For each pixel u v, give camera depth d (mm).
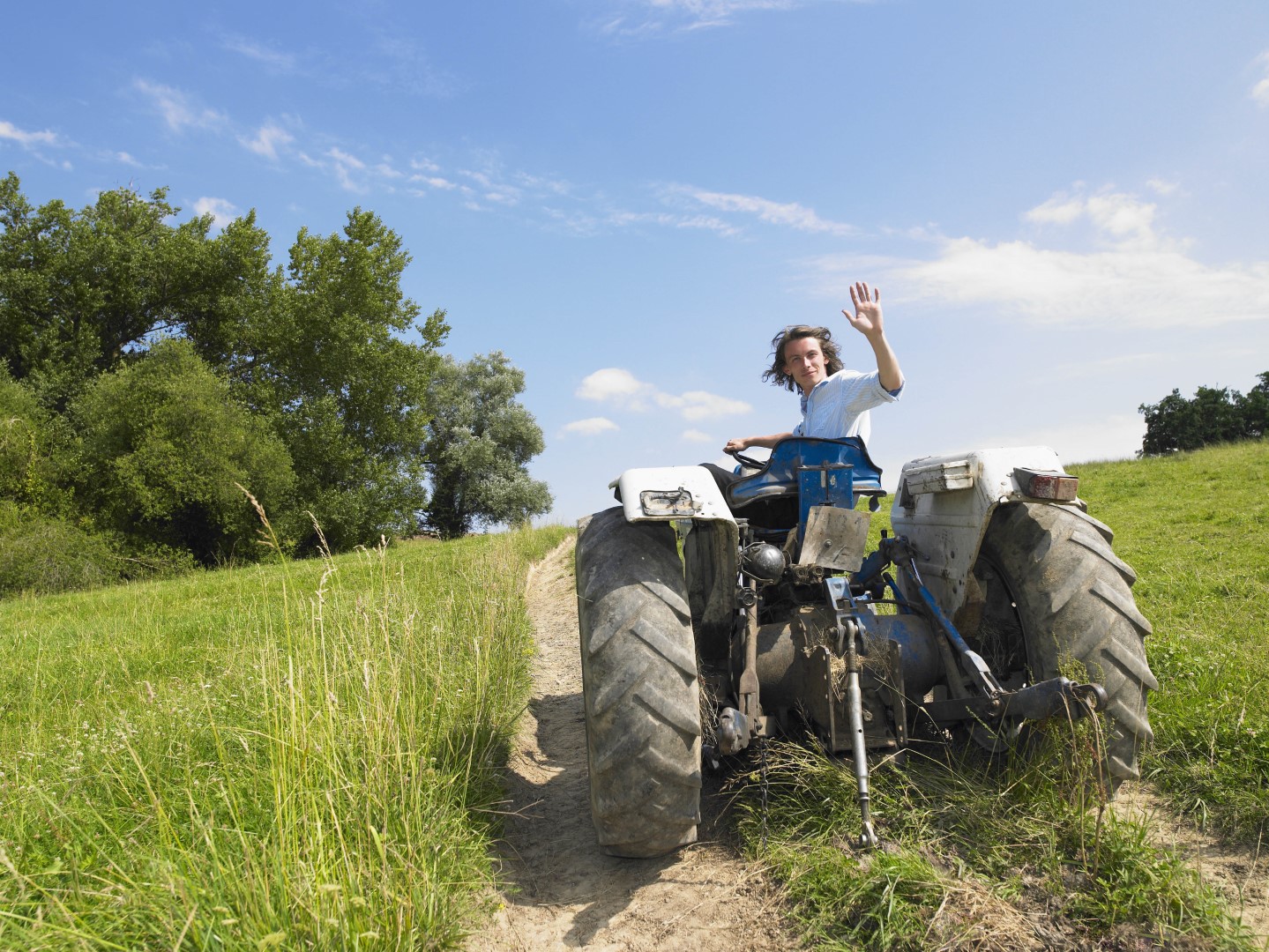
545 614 10320
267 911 2262
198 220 42906
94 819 3105
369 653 3732
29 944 2225
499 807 3707
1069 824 2664
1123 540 11016
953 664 3266
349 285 37375
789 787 3160
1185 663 4312
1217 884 2508
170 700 4566
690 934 2549
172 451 29844
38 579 25312
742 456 3777
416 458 41531
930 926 2307
